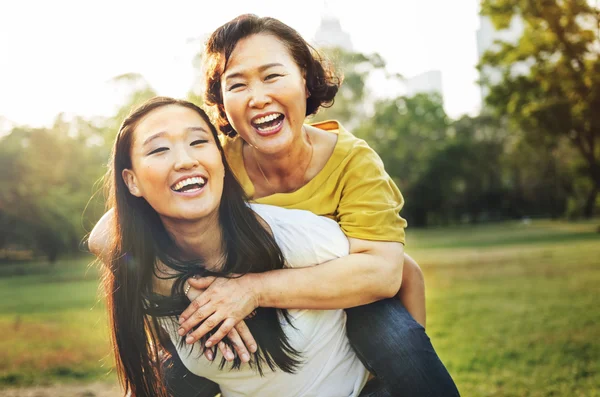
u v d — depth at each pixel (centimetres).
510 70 2097
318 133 250
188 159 193
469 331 730
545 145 2633
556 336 669
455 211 5081
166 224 208
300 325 207
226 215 209
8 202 3098
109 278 214
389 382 215
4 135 3197
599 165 2336
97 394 579
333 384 217
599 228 2661
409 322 220
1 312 1259
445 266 1598
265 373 210
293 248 211
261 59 214
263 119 217
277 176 247
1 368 694
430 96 4753
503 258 1719
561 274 1246
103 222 235
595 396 457
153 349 223
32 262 3759
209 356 201
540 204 4922
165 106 201
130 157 200
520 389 485
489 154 4628
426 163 4453
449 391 212
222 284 200
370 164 238
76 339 862
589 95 1873
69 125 3403
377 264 211
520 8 1814
